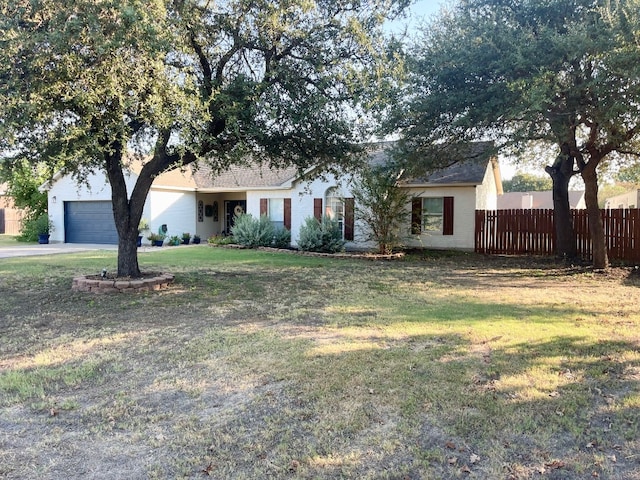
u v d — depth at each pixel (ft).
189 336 18.67
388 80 27.02
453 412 11.57
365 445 10.16
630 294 27.73
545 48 27.73
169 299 26.05
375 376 13.92
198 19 23.84
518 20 30.66
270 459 9.68
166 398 12.78
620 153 42.24
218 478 9.05
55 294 27.37
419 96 34.76
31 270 37.40
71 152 21.89
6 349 17.29
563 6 29.30
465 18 32.37
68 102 20.79
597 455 9.70
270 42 26.76
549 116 30.09
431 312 22.68
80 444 10.39
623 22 24.84
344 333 18.85
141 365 15.39
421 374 14.06
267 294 27.89
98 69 19.27
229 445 10.25
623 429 10.71
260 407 12.08
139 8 18.22
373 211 51.67
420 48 34.71
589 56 26.20
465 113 32.76
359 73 26.09
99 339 18.38
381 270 39.52
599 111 27.37
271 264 43.01
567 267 41.34
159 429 11.03
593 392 12.69
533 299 26.12
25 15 18.16
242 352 16.43
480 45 30.07
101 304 24.73
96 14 17.97
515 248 53.67
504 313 22.34
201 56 26.16
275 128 28.78
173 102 21.18
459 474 9.11
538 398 12.29
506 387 13.01
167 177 70.54
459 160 43.47
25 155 23.86
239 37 26.35
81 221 73.10
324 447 10.09
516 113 28.55
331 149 30.91
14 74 18.42
